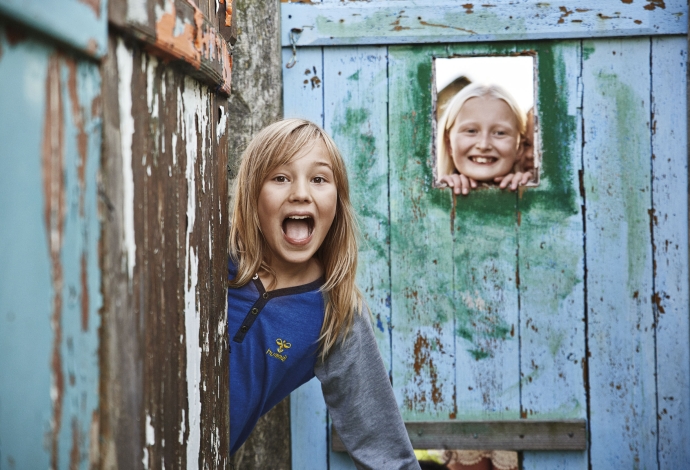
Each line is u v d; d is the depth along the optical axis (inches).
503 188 92.0
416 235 92.6
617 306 91.2
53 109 23.3
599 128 91.0
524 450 93.0
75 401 24.9
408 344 93.0
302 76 92.3
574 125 91.0
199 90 42.3
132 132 30.3
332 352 61.1
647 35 90.0
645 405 91.1
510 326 92.4
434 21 91.0
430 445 91.8
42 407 22.9
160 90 34.4
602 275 91.4
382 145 92.4
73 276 24.7
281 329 59.2
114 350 27.5
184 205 38.8
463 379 92.7
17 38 21.2
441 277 92.6
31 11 21.0
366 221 92.7
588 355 91.7
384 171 92.5
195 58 38.0
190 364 40.1
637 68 90.5
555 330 91.9
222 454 48.7
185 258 39.0
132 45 30.3
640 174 90.7
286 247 57.8
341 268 61.2
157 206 33.9
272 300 59.5
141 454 31.4
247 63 89.7
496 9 90.5
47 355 23.1
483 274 92.4
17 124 21.2
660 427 90.8
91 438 26.1
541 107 91.2
